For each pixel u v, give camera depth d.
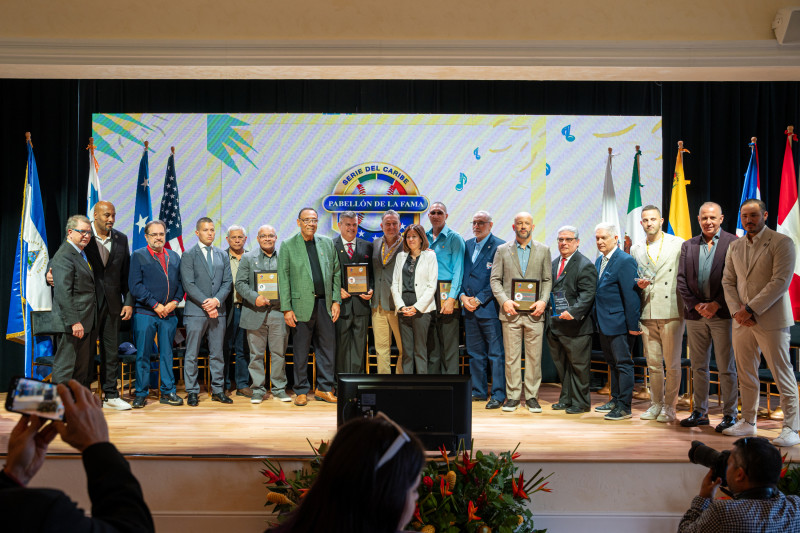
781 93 6.23
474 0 4.90
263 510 3.66
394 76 5.12
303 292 5.35
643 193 6.21
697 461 2.54
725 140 6.25
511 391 5.17
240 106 6.21
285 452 3.79
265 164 6.14
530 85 6.26
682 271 4.52
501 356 5.32
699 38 4.90
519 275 5.17
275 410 5.12
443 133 6.17
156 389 5.94
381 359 5.55
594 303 5.09
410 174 6.17
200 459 3.68
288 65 4.88
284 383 5.53
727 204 6.27
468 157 6.17
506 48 4.87
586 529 3.70
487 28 4.90
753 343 4.16
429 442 3.52
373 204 6.16
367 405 3.52
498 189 6.18
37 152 6.12
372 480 1.22
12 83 6.14
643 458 3.71
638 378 6.20
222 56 4.86
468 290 5.37
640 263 4.85
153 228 5.28
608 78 5.18
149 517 1.18
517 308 5.11
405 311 5.26
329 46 4.86
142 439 4.13
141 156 6.12
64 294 4.81
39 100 6.14
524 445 4.02
